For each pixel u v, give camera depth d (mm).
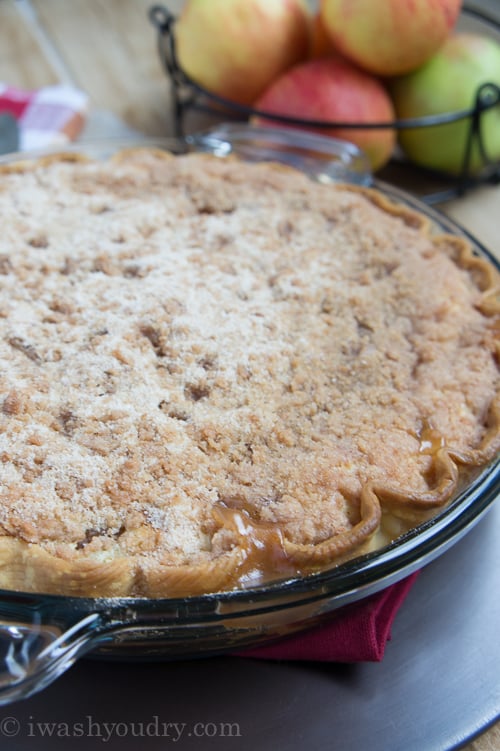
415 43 572
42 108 649
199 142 561
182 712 403
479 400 439
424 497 405
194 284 465
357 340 454
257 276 473
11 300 457
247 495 407
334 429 425
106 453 411
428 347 454
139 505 403
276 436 421
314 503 407
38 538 397
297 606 385
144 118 676
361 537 396
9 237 483
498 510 459
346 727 401
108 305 454
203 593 392
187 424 421
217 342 443
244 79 622
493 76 592
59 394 426
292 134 564
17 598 371
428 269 483
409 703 406
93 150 559
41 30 750
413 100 601
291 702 405
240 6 600
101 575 389
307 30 623
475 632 423
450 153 609
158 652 405
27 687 351
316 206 508
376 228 500
